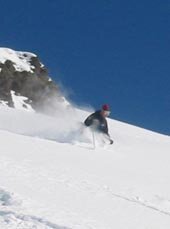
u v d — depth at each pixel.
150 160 17.53
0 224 5.98
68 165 11.88
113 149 18.06
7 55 66.25
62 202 7.66
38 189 8.12
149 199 10.31
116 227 7.00
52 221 6.33
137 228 7.30
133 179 12.45
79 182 9.77
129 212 8.30
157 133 37.25
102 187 10.02
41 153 12.65
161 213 9.24
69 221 6.56
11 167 9.34
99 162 13.97
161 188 12.16
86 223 6.70
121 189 10.45
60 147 14.73
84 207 7.74
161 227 7.80
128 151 18.62
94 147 17.12
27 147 13.01
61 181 9.35
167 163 17.86
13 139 13.80
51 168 10.66
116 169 13.48
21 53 69.88
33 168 9.86
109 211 7.95
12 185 7.85
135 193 10.46
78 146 16.38
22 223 6.11
